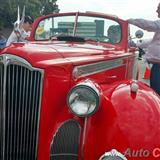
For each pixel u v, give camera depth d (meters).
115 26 4.34
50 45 3.31
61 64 2.74
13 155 2.75
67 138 2.70
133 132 2.53
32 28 4.52
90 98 2.54
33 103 2.68
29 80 2.67
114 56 3.49
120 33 4.31
